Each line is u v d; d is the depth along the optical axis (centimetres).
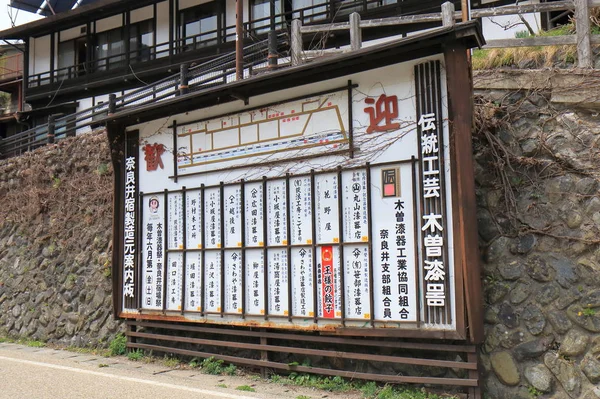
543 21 1170
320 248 660
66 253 1125
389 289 603
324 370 656
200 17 1880
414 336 577
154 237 855
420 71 606
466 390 575
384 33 1438
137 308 865
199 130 811
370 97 641
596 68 654
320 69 658
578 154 613
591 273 567
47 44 2273
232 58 1117
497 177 652
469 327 547
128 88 2059
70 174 1196
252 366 739
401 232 602
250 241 731
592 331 550
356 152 643
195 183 807
